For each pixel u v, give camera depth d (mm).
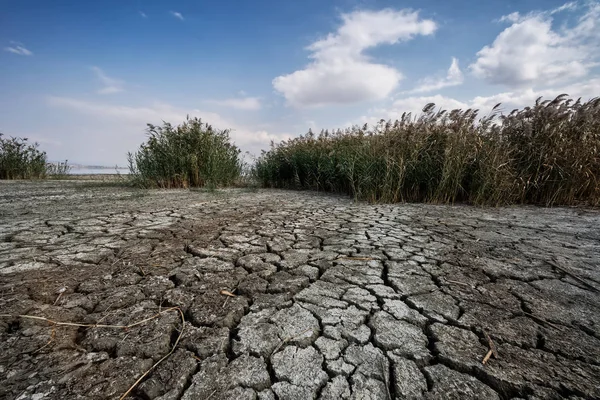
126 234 2477
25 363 980
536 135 4426
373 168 4949
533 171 4430
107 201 4359
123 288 1515
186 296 1444
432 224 2961
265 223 2980
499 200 4117
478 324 1218
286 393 875
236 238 2428
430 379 930
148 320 1243
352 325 1214
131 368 975
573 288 1547
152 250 2100
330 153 6141
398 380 924
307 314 1298
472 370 967
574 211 3725
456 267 1820
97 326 1192
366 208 3977
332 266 1850
